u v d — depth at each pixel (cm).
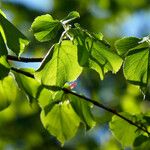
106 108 116
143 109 194
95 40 104
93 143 259
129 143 119
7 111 261
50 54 105
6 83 118
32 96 116
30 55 263
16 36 104
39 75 106
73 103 116
